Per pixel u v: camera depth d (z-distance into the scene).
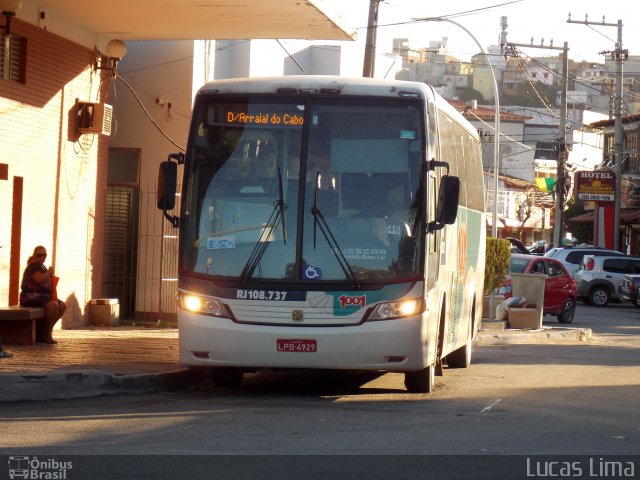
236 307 14.87
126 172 26.78
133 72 26.69
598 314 45.97
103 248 26.44
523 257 39.41
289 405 14.59
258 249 14.92
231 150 15.25
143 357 18.02
